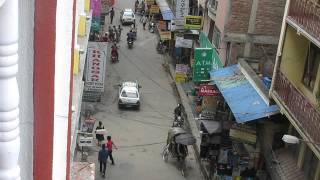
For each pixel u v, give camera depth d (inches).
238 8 839.7
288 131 689.6
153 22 1743.4
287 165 653.3
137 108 1089.4
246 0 834.2
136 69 1363.2
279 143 706.8
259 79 753.6
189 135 839.7
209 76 959.6
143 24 1770.4
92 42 1013.8
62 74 161.5
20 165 125.3
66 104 173.6
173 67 1370.6
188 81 1220.5
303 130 534.9
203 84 919.7
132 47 1545.3
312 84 608.4
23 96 119.8
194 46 1228.5
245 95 743.7
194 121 1008.2
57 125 160.4
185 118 1048.8
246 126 725.9
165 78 1310.3
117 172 820.6
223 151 756.6
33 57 117.4
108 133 959.0
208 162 829.8
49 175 128.9
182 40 1240.8
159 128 1002.7
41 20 114.8
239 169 735.7
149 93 1194.0
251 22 846.5
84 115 976.9
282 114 655.8
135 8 1988.2
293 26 585.9
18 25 111.3
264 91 705.6
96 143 903.7
